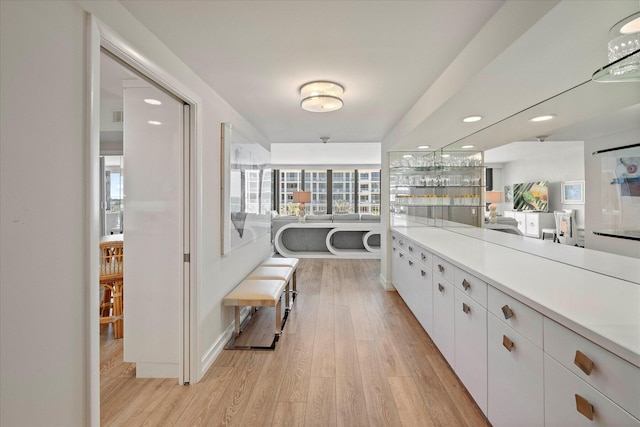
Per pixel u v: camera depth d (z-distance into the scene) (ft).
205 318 7.39
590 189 5.22
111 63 6.51
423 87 7.73
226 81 7.35
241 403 6.17
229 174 8.66
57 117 3.39
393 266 13.69
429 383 6.77
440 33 5.26
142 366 7.20
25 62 3.04
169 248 7.10
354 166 32.83
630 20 3.44
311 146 22.25
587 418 3.17
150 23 4.94
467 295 6.03
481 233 9.43
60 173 3.43
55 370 3.38
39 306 3.19
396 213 14.06
